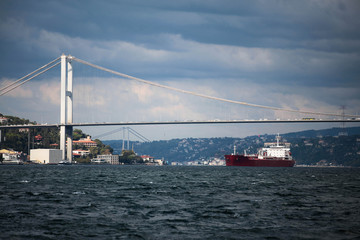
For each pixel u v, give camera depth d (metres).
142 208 66.88
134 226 53.16
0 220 55.12
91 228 51.84
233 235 49.03
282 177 175.00
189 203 73.44
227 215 61.00
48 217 58.09
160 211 64.00
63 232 49.72
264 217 59.62
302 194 91.88
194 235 48.94
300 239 47.50
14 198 77.88
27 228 51.22
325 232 50.59
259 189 104.62
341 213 63.56
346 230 51.66
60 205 69.19
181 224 54.50
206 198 81.56
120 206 68.81
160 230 51.16
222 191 97.62
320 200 80.19
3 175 167.50
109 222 55.31
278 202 75.94
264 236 48.66
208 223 55.22
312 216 60.75
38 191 92.38
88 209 65.25
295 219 58.28
